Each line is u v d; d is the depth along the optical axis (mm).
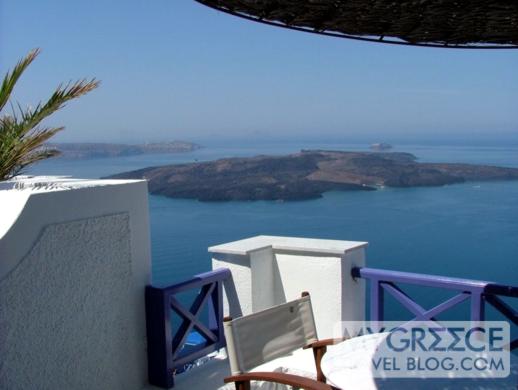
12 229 2533
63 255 2811
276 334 2734
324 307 3861
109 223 3105
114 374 3156
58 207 2783
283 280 4047
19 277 2570
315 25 2617
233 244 4055
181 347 3473
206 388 3402
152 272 3471
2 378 2488
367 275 3729
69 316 2850
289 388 3100
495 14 2404
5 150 3492
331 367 2166
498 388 1960
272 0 2256
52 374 2750
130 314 3273
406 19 2504
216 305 3869
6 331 2506
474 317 3217
